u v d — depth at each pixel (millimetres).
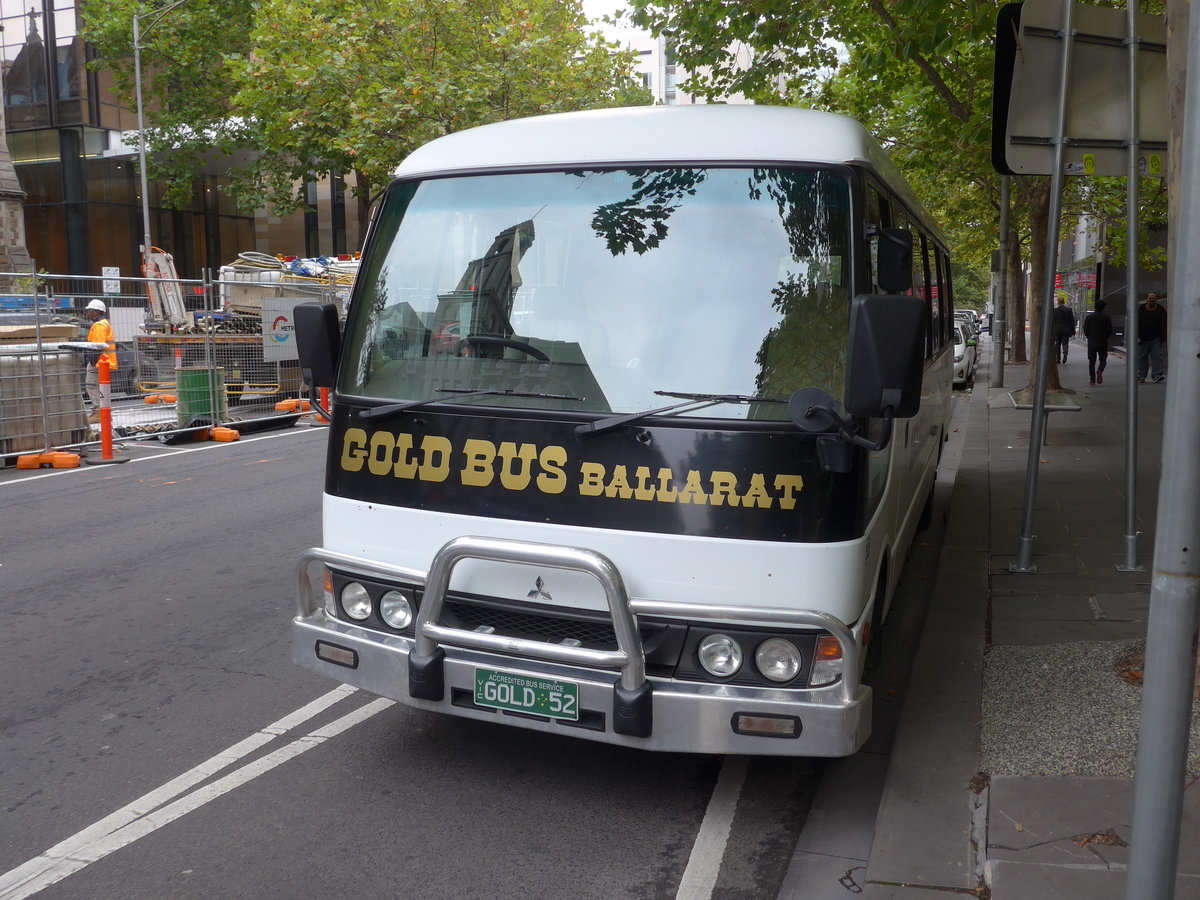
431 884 3578
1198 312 2330
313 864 3705
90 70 40031
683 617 3561
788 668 3539
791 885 3588
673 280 3836
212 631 6328
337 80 19734
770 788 4297
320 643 4152
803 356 3674
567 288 3934
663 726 3566
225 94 38250
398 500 4031
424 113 18984
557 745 4699
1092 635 5578
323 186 45812
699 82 15086
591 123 4168
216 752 4633
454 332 4070
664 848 3828
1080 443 13086
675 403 3678
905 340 3207
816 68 15945
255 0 25078
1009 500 9562
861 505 3604
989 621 5980
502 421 3852
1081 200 26578
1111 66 6672
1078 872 3324
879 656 5156
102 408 12609
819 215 3793
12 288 15992
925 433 6812
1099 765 4047
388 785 4309
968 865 3500
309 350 4203
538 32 19422
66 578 7508
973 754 4270
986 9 10945
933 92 17109
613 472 3680
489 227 4117
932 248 7266
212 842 3863
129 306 15102
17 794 4250
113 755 4613
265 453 13617
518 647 3664
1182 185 2350
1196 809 3619
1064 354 29016
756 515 3545
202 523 9328
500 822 4004
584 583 3719
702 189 3906
